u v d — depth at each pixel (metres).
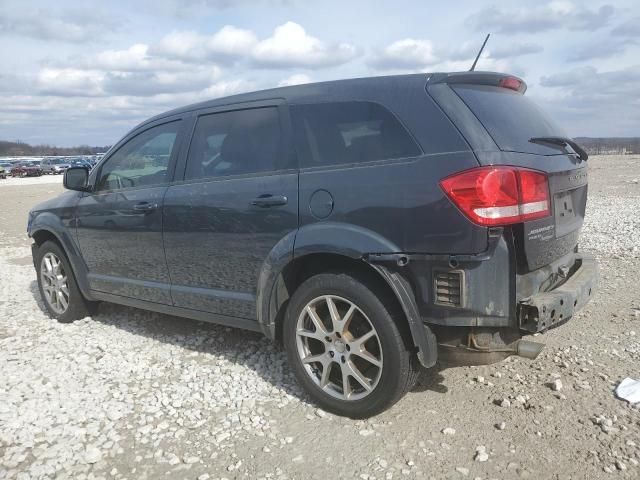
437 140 2.99
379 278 3.18
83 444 3.13
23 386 3.89
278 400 3.59
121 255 4.70
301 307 3.43
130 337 4.91
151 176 4.48
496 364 4.00
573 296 3.10
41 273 5.63
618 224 9.73
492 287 2.85
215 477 2.81
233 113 3.98
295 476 2.79
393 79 3.30
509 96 3.47
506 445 2.99
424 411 3.38
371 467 2.84
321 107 3.49
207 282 4.05
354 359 3.30
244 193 3.70
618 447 2.94
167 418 3.41
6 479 2.82
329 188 3.29
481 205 2.79
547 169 3.07
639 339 4.39
